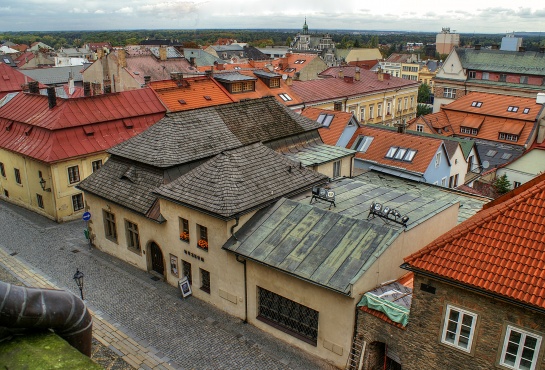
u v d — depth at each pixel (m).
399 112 81.62
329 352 22.36
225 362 22.59
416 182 40.22
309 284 22.17
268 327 24.66
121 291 28.55
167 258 29.09
